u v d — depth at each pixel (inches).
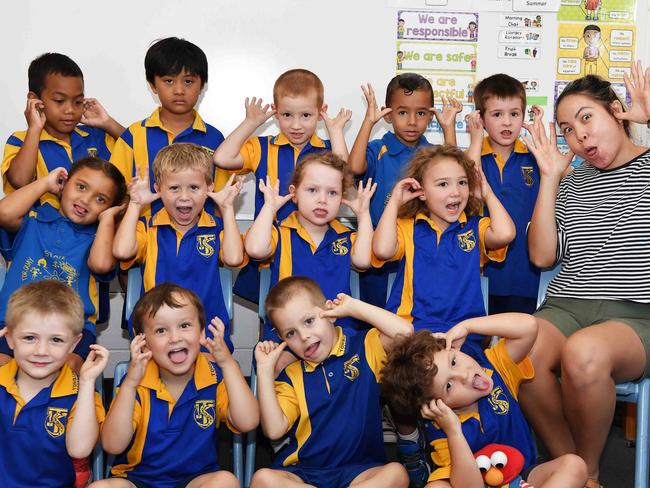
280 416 66.6
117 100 101.1
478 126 90.1
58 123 89.7
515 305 92.1
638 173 77.0
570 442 75.2
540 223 79.0
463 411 67.3
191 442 66.9
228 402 66.6
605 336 69.3
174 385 67.8
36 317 62.2
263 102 103.8
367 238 79.9
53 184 80.4
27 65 98.9
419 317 76.9
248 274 87.3
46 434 62.9
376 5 103.3
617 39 106.4
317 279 80.3
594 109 76.6
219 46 102.4
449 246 79.1
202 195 79.2
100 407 66.5
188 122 93.8
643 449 69.9
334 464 68.3
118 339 102.8
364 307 69.7
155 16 100.7
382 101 104.9
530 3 104.7
